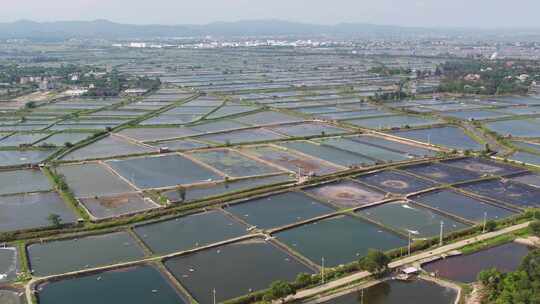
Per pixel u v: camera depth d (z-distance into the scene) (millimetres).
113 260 79000
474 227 89062
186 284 72125
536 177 120750
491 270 69562
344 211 98188
